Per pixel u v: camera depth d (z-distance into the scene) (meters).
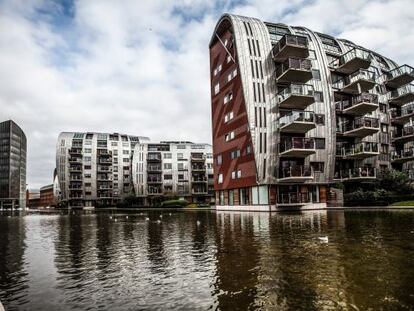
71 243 15.18
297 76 38.81
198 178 92.69
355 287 7.02
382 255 10.06
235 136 43.19
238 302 6.38
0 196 138.88
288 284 7.37
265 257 10.25
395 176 41.94
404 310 5.72
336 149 42.97
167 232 18.48
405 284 7.12
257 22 41.91
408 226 17.50
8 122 142.75
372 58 50.50
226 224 22.16
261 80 39.19
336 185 39.94
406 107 50.34
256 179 37.78
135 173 93.06
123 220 31.09
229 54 44.81
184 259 10.48
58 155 103.50
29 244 15.25
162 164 94.06
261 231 17.09
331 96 41.28
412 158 47.94
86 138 106.56
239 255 10.74
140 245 13.77
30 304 6.71
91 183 103.94
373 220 21.47
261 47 40.16
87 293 7.30
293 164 39.19
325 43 46.50
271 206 37.38
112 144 108.06
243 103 40.72
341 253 10.52
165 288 7.44
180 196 88.75
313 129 39.75
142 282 8.00
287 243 12.81
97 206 95.06
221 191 48.59
